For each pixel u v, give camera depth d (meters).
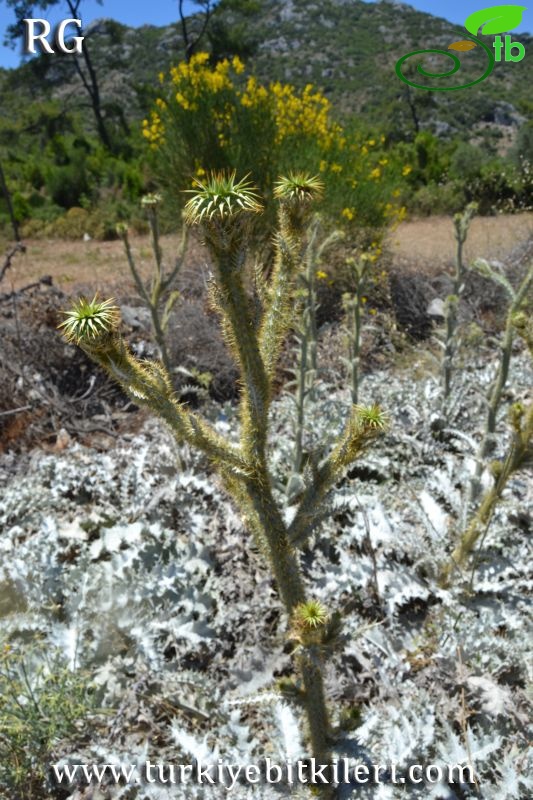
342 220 7.43
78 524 3.34
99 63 38.47
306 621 1.34
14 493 3.51
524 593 2.69
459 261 4.07
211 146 8.05
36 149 31.67
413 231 13.77
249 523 1.60
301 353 3.25
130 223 16.16
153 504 3.32
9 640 2.55
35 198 20.92
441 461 3.88
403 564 2.90
